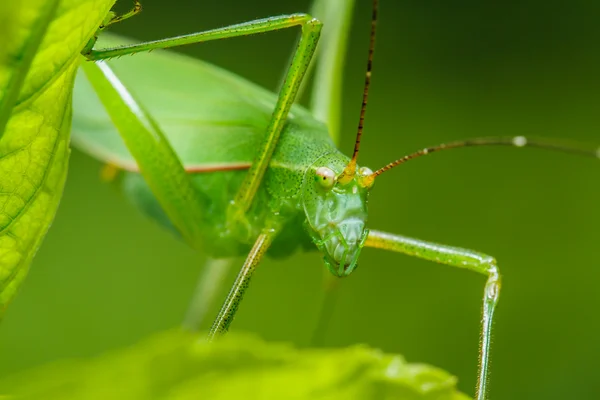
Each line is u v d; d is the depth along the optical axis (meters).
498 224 0.15
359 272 0.15
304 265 0.15
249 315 0.14
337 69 0.13
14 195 0.08
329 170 0.11
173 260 0.15
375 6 0.11
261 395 0.05
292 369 0.05
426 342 0.14
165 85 0.12
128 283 0.15
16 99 0.07
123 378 0.05
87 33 0.07
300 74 0.11
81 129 0.12
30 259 0.09
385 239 0.12
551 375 0.14
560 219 0.15
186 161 0.12
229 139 0.12
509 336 0.14
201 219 0.12
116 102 0.11
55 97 0.08
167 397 0.05
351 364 0.06
